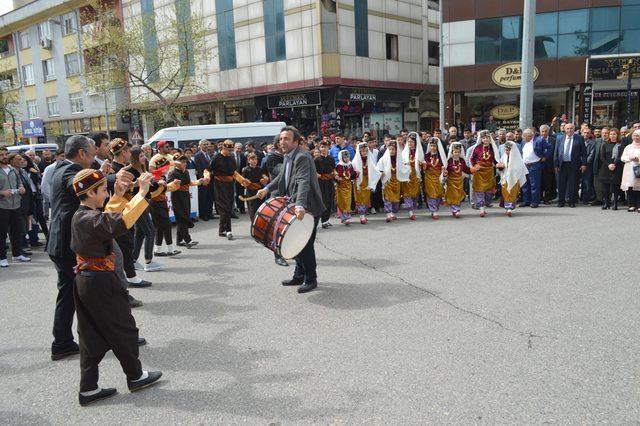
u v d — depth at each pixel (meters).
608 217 10.57
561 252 7.62
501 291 5.96
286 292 6.46
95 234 3.70
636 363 4.07
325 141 11.19
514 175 11.05
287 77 27.42
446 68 27.42
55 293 7.18
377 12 28.97
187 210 9.54
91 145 4.80
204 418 3.61
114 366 4.62
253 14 28.11
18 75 43.84
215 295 6.50
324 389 3.90
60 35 39.00
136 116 34.28
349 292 6.27
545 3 25.47
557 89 26.48
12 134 41.22
